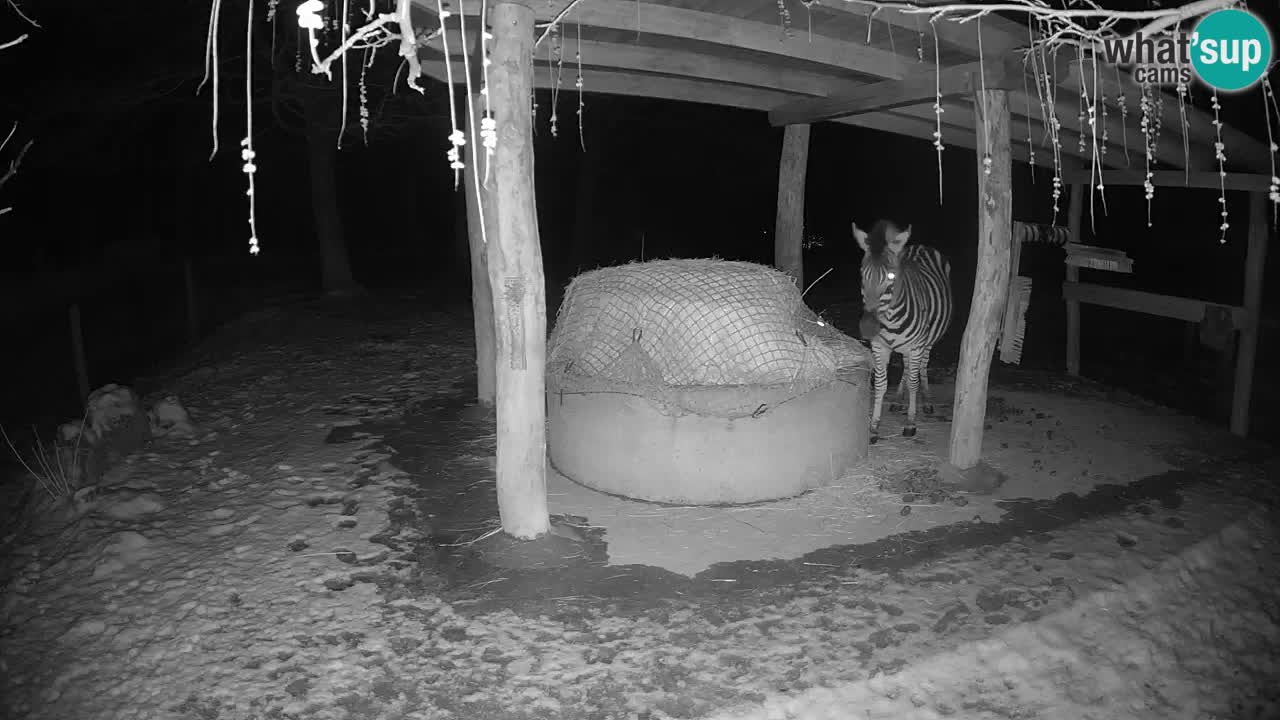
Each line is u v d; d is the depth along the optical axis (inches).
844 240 921.5
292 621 185.5
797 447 250.4
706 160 955.3
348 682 165.3
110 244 692.1
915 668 170.6
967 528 234.1
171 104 661.3
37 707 161.0
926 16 216.1
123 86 488.7
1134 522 238.5
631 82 325.7
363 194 1107.9
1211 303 349.1
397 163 1047.0
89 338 587.2
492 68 195.5
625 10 219.8
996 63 236.1
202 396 374.0
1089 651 183.0
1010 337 376.8
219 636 180.5
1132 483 269.3
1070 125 294.4
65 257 691.4
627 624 185.3
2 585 208.8
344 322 527.5
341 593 197.0
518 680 166.1
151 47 512.7
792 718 157.2
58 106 466.6
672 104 762.8
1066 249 415.8
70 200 767.7
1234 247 586.6
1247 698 178.4
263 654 173.8
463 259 776.3
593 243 858.8
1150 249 632.4
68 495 255.9
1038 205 663.1
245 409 350.0
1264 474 283.7
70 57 478.0
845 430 265.6
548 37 252.2
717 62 293.6
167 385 421.1
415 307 589.3
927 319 297.6
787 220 382.3
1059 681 173.5
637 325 254.2
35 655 177.2
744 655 174.1
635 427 247.1
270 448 298.0
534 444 215.8
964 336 265.9
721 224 997.2
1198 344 512.7
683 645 177.6
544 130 780.0
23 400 446.9
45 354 540.4
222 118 695.1
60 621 189.3
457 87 302.4
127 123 599.5
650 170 989.2
